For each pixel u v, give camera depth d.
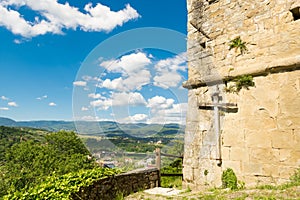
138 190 4.67
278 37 3.80
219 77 4.44
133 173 4.63
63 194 3.05
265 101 3.86
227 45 4.48
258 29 4.07
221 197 3.29
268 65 3.79
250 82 4.04
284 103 3.65
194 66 4.91
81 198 3.35
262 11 4.05
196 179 4.69
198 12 5.10
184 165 4.98
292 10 3.68
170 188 4.93
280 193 2.94
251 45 4.14
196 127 4.76
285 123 3.61
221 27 4.64
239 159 4.08
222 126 4.37
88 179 3.64
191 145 4.86
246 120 4.06
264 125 3.84
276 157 3.65
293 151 3.49
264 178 3.74
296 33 3.60
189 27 5.26
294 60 3.49
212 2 4.87
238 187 3.93
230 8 4.54
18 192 2.92
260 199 2.84
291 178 3.37
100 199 3.78
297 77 3.54
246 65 4.17
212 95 4.47
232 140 4.21
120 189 4.27
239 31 4.34
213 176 4.40
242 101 4.14
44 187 3.07
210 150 4.50
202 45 4.96
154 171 5.18
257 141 3.89
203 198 3.44
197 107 4.79
